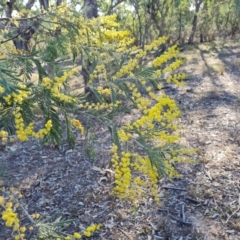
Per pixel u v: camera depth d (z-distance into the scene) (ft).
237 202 13.35
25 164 17.12
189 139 18.69
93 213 13.28
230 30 58.18
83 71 17.26
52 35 6.97
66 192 14.71
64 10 6.21
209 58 40.73
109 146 18.13
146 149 5.56
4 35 7.37
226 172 15.30
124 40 6.82
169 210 13.10
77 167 16.51
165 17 48.42
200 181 14.70
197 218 12.67
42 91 5.88
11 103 5.63
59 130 6.32
